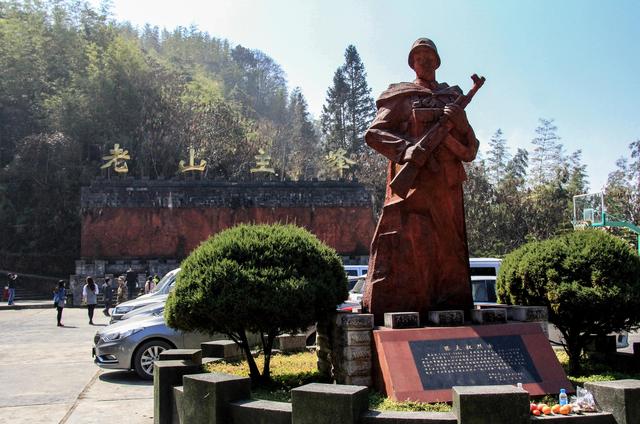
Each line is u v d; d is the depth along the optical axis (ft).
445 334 22.49
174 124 176.04
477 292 44.06
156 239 133.80
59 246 162.30
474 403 16.07
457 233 25.88
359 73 232.94
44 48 202.39
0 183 165.68
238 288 23.66
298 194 141.79
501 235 154.40
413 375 21.11
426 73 26.53
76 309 100.78
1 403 28.73
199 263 24.91
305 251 25.75
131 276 109.40
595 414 17.26
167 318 25.48
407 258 25.09
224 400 18.65
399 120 25.58
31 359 43.96
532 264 27.27
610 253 26.45
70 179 166.81
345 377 23.02
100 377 36.37
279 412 17.52
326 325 26.40
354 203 142.41
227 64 364.58
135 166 172.96
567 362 28.84
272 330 25.61
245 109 285.43
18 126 179.93
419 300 25.04
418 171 24.88
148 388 32.71
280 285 23.88
